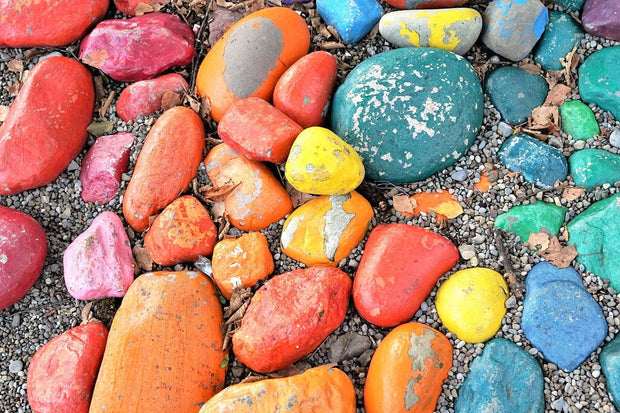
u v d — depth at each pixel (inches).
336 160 45.4
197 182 49.3
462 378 44.4
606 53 49.8
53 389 45.1
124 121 51.8
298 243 47.0
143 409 43.8
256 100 48.5
